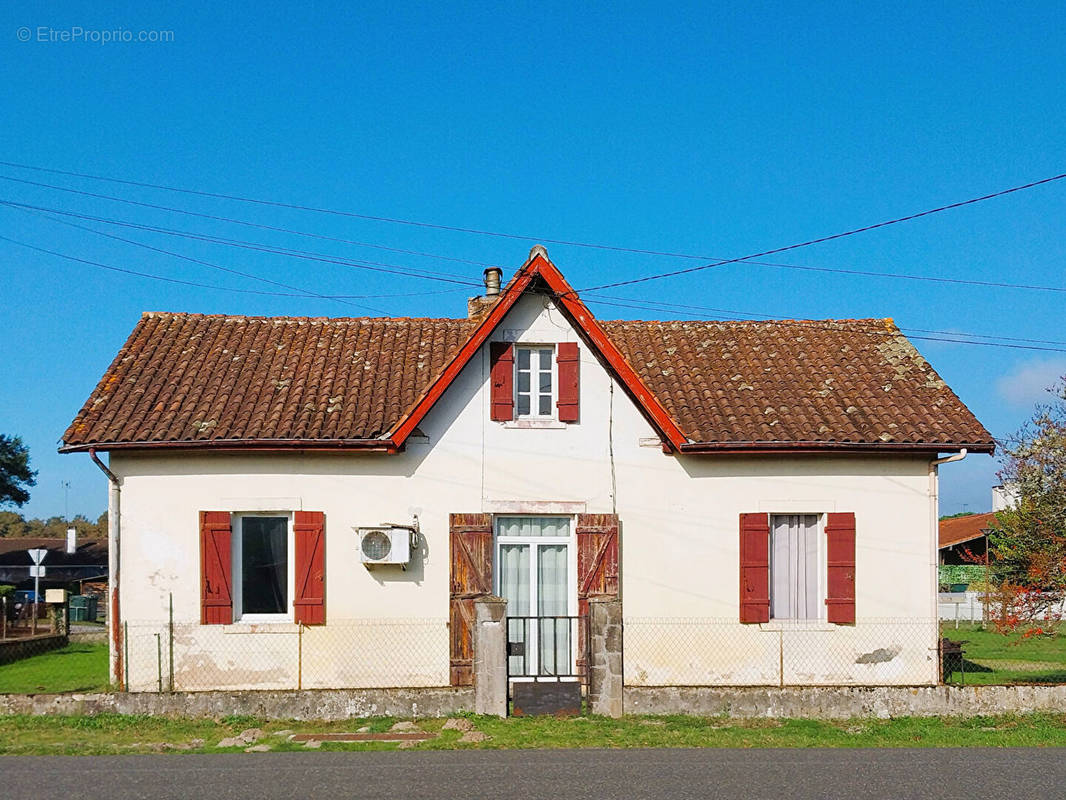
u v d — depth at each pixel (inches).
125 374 602.2
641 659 568.4
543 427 575.5
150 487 556.1
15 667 701.3
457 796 354.9
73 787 366.0
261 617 559.8
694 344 676.1
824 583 584.1
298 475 560.4
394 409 572.1
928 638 576.1
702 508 578.9
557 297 572.4
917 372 640.4
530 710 503.8
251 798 351.3
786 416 586.9
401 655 555.5
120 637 549.0
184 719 491.5
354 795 354.9
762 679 569.6
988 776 393.7
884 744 455.8
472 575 558.9
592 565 565.3
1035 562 693.3
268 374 609.3
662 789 367.6
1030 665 825.5
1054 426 810.2
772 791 367.2
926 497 585.6
